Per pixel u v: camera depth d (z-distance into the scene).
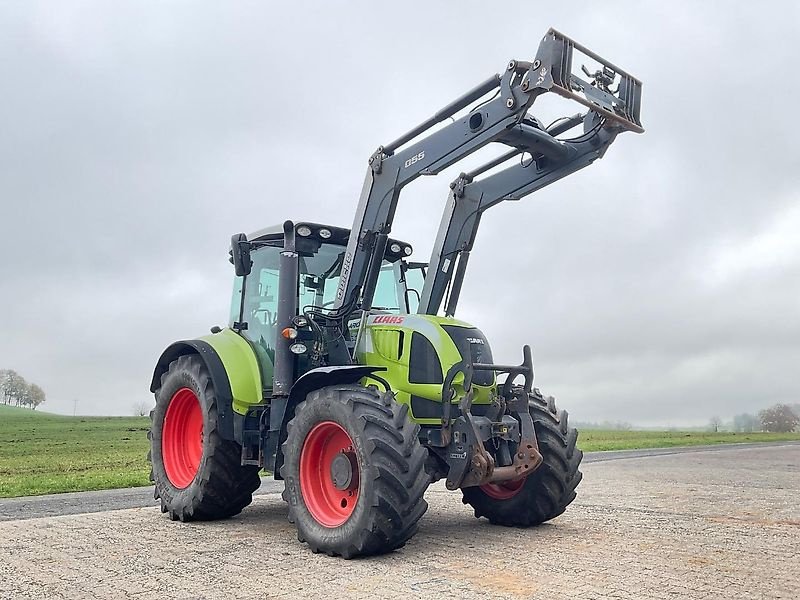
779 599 3.62
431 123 5.56
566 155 5.73
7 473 12.27
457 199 6.51
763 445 24.62
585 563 4.43
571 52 4.88
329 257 6.45
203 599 3.62
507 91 5.03
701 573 4.18
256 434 6.11
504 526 5.98
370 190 5.93
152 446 6.85
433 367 5.31
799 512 6.90
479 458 4.98
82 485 9.52
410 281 6.94
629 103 5.39
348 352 5.79
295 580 4.01
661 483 10.04
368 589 3.79
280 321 5.77
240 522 6.20
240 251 6.50
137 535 5.46
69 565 4.39
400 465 4.52
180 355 7.08
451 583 3.91
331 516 4.91
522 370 5.53
